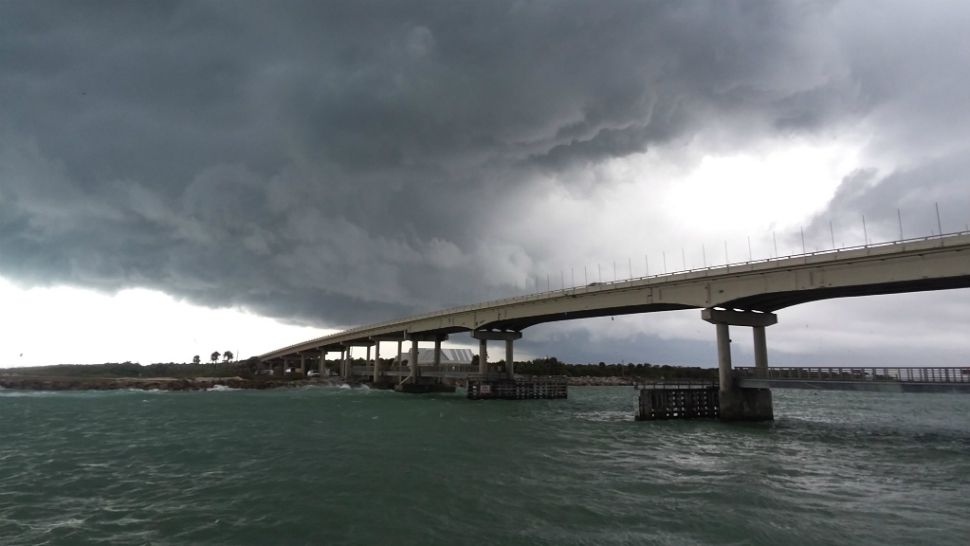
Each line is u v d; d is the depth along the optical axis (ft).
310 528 63.31
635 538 60.03
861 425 194.70
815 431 170.19
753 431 168.55
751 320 208.64
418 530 62.59
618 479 90.48
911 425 198.90
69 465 101.09
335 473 93.50
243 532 62.03
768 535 61.62
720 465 105.50
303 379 539.29
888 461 113.50
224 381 480.23
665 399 208.03
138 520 66.64
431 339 450.30
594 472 96.32
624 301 234.99
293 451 116.88
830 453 123.44
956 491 85.71
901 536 62.23
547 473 94.84
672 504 74.49
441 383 425.69
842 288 169.07
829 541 60.08
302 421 182.09
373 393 404.57
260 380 517.96
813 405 345.10
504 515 68.54
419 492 80.02
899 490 86.17
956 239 142.41
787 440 146.30
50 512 70.08
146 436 141.38
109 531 62.44
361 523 65.16
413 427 165.78
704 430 169.68
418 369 419.95
